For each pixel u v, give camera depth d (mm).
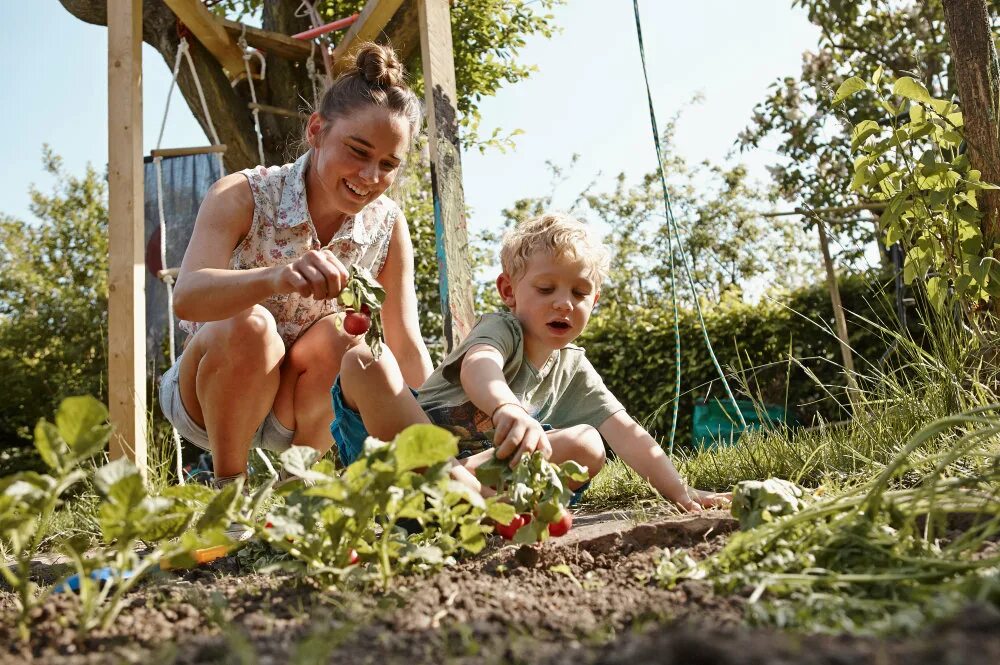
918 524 1567
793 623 988
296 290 1864
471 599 1243
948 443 2229
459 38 9656
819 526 1368
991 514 1503
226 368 2434
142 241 3357
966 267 2906
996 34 3750
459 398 2297
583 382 2592
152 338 5004
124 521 1171
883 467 2219
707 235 18109
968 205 2979
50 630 1139
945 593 1035
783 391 7117
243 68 5438
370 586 1345
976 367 2736
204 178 5004
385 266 2732
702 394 7711
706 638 795
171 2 4863
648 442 2490
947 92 7434
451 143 3406
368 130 2320
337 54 5090
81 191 15180
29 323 12352
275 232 2520
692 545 1715
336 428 2170
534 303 2357
